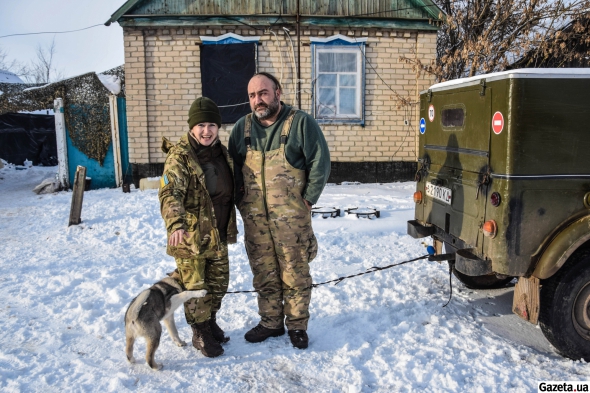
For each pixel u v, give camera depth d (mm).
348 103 12602
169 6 11891
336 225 7719
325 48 12289
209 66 12125
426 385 3201
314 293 4828
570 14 11414
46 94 12922
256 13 12016
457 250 3885
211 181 3533
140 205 9734
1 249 6953
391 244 6785
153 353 3324
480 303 4652
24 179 15961
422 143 4848
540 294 3549
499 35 12258
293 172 3611
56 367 3391
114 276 5406
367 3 12180
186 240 3385
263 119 3605
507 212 3361
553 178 3373
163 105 12250
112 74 13711
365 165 12758
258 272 3809
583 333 3506
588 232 3350
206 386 3164
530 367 3420
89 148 13117
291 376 3309
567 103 3332
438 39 15438
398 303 4574
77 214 8320
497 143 3436
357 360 3510
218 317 4312
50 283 5223
